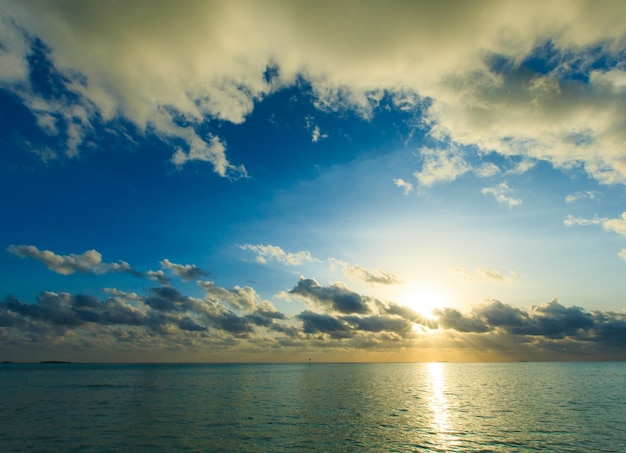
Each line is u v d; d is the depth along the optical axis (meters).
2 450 29.00
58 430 35.97
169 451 28.72
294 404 55.56
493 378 127.50
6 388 83.19
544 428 37.75
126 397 64.88
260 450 29.14
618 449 29.81
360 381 112.00
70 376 138.00
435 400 61.50
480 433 35.41
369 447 30.19
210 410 49.09
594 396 67.31
